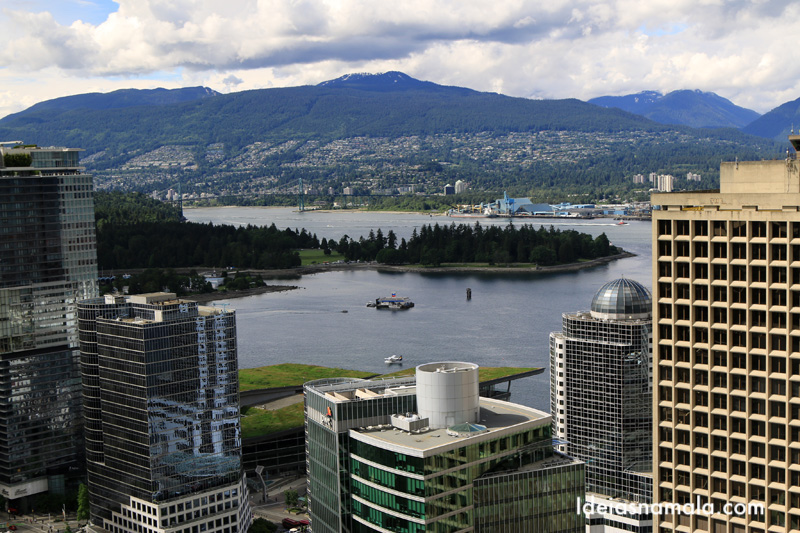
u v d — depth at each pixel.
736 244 163.50
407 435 194.00
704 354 168.50
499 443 192.62
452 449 184.62
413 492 183.25
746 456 164.50
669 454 174.00
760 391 163.12
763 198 161.38
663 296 172.50
